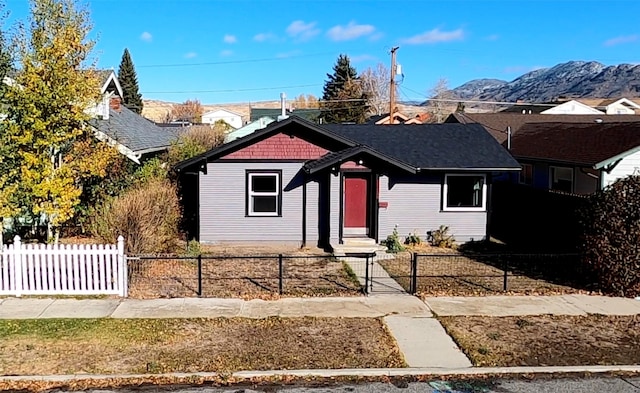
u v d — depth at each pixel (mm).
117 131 24359
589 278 14000
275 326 10703
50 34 16797
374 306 12055
